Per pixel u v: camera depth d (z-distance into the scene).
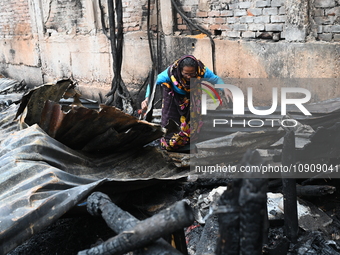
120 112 3.47
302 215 3.04
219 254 1.86
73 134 3.56
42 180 2.78
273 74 4.96
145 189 3.76
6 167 2.86
